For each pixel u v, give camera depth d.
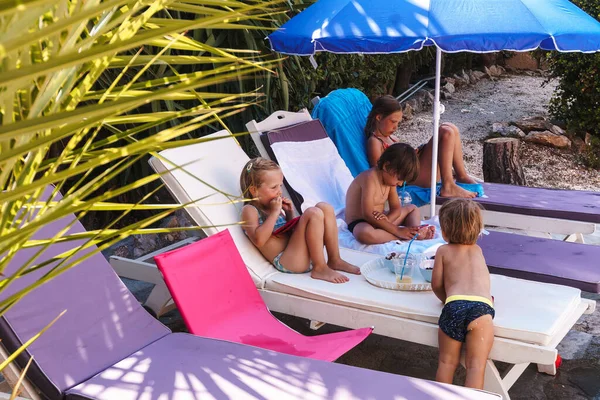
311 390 2.27
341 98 5.24
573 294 3.06
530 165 7.46
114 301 2.81
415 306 2.97
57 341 2.48
